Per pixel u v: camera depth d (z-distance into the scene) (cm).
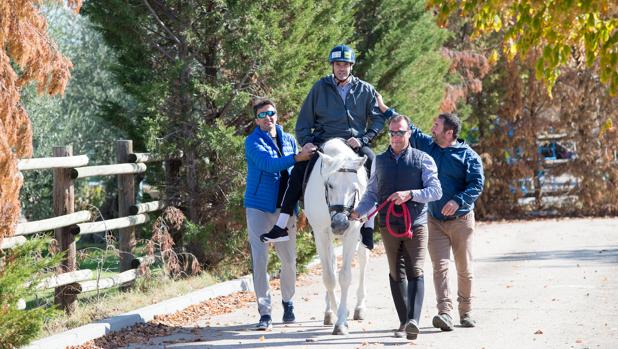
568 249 2047
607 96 3098
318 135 1177
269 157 1140
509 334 1031
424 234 994
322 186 1057
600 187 3122
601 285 1423
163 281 1495
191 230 1569
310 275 1733
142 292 1434
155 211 1662
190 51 1678
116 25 1608
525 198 3278
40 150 2497
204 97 1661
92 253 1388
